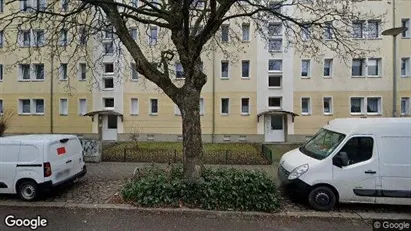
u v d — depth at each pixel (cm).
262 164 1082
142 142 1986
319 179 594
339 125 678
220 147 1717
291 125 2033
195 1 873
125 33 689
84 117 2145
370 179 586
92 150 1105
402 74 1989
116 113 2091
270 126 2083
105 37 1205
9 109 2181
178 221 526
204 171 654
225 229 495
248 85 2064
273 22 1287
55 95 2158
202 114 2077
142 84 2108
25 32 934
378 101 2014
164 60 706
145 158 1167
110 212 571
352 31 1255
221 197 582
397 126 600
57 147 678
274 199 583
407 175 580
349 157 600
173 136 2095
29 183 637
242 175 624
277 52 2033
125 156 1145
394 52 1316
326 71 2045
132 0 1097
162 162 1113
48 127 2166
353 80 2008
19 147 646
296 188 609
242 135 2069
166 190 598
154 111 2136
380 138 599
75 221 528
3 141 653
